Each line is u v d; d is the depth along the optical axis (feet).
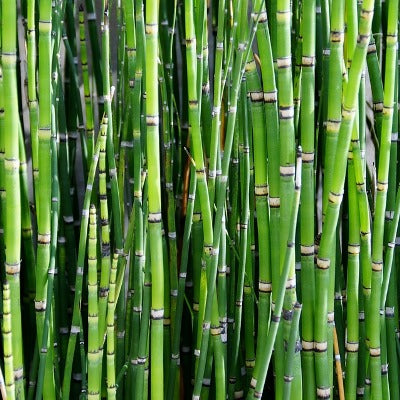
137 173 2.07
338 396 2.22
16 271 2.01
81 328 2.11
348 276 2.11
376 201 2.07
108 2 2.14
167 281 2.23
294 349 2.01
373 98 2.22
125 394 2.24
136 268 2.11
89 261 2.02
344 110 1.93
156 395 2.07
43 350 2.06
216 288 2.10
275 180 1.99
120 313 2.19
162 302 2.03
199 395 2.12
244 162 2.15
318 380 2.06
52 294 2.07
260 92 1.99
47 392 2.11
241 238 2.17
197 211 2.20
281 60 1.93
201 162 2.00
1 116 2.10
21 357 2.05
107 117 2.09
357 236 2.08
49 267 2.06
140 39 2.04
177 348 2.22
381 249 2.08
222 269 2.10
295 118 2.18
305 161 1.99
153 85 1.93
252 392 2.11
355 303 2.11
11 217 1.98
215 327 2.10
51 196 2.08
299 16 2.23
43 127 1.99
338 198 1.97
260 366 2.03
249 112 2.22
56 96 2.14
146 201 2.13
